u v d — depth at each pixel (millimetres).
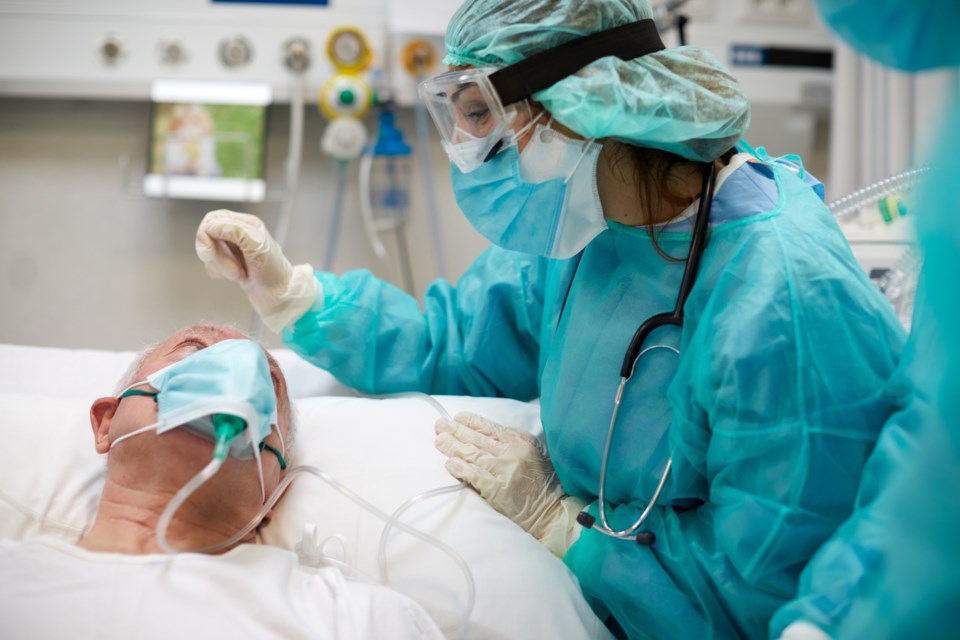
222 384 1132
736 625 1197
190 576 1094
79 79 2500
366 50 2510
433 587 1232
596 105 1121
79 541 1229
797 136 2756
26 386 1715
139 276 2705
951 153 848
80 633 1027
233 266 1512
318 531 1290
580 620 1247
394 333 1676
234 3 2518
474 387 1698
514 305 1616
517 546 1284
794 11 2686
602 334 1271
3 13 2469
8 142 2631
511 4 1172
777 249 1131
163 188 2514
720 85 1199
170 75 2516
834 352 1076
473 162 1211
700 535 1214
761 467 1080
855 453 1062
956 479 850
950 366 865
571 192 1219
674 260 1236
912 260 1669
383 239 2752
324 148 2537
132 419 1192
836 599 951
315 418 1488
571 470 1329
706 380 1103
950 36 869
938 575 853
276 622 1069
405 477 1351
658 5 2092
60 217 2672
